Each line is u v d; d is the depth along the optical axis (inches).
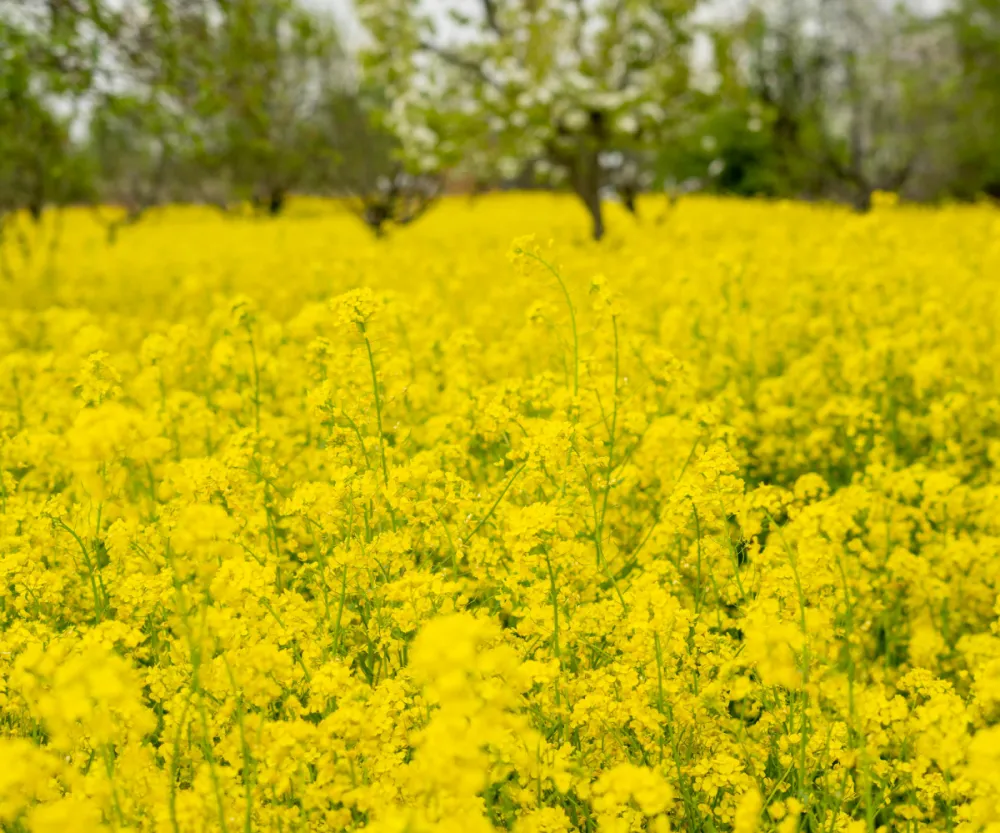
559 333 174.1
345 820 92.0
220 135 482.3
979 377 255.6
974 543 165.2
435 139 685.3
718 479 122.2
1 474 157.9
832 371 263.1
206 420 195.0
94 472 86.3
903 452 223.8
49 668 93.4
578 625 114.6
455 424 182.4
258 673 98.9
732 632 135.9
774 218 758.5
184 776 103.9
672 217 848.9
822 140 978.1
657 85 681.0
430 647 68.7
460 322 350.6
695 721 108.4
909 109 1030.4
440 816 82.0
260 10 430.6
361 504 128.5
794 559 115.0
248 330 195.8
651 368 205.3
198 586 108.0
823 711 115.3
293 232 933.8
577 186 703.1
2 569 123.2
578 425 131.0
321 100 896.3
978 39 980.6
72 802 71.9
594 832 99.3
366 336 141.1
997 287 323.3
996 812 84.0
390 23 682.2
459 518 134.8
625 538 162.6
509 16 694.5
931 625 149.7
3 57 386.3
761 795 100.3
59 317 329.1
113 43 400.8
